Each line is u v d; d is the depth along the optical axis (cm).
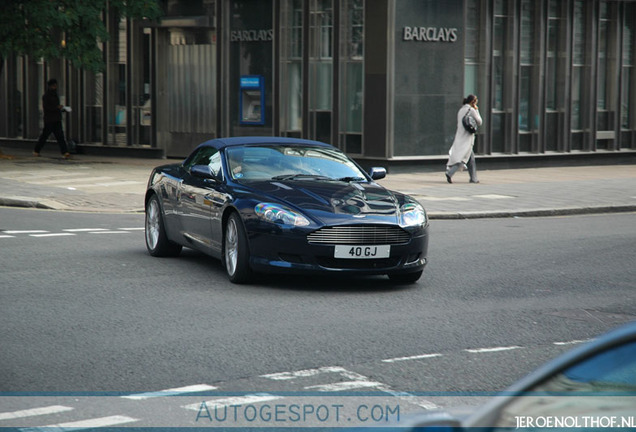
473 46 4744
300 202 1795
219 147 2045
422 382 1153
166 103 5319
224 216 1867
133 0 4788
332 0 4631
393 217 1792
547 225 2964
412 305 1658
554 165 5081
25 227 2672
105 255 2188
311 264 1750
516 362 1262
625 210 3450
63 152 5119
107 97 5469
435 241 2541
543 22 4969
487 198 3566
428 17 4544
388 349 1322
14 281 1825
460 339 1395
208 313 1551
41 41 4656
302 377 1168
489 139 4819
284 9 4825
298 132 4834
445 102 4634
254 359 1252
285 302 1659
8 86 5891
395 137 4503
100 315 1523
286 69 4853
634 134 5397
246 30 4975
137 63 5366
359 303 1666
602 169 5022
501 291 1812
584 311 1627
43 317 1503
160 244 2159
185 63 5234
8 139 5906
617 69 5275
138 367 1204
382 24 4462
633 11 5322
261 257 1773
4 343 1328
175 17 5169
